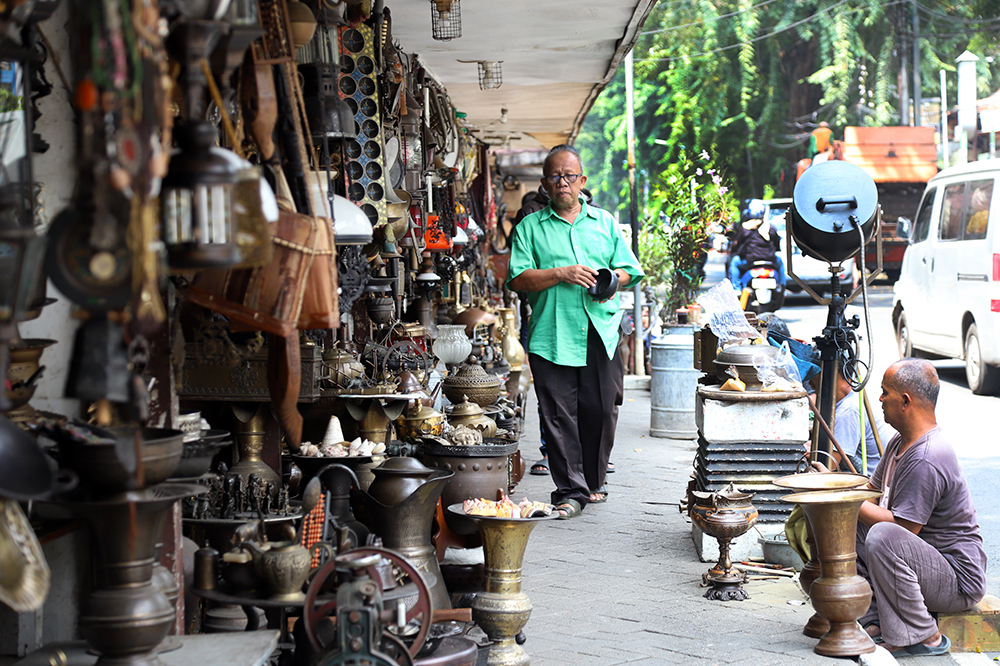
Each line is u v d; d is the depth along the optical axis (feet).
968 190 40.27
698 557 18.53
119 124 6.89
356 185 15.34
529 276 21.91
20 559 7.70
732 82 116.78
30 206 9.87
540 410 22.29
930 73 118.62
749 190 119.03
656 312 47.34
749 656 13.42
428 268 25.14
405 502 11.80
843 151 81.25
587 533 20.38
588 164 166.81
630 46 26.68
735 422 17.97
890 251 79.51
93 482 8.48
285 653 11.11
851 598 13.25
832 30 116.06
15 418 8.83
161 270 7.20
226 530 11.87
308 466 13.94
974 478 25.67
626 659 13.32
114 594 8.68
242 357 13.16
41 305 9.29
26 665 9.27
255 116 10.03
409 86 22.44
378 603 9.37
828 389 18.43
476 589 13.97
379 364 18.08
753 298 50.88
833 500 12.96
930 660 13.71
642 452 29.45
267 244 8.03
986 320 37.86
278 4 10.06
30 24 9.35
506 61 28.86
